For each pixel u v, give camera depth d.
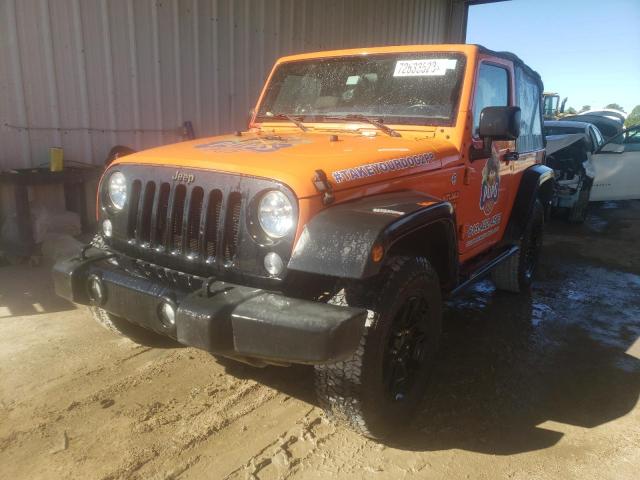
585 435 2.79
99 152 6.42
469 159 3.33
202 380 3.15
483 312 4.54
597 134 9.93
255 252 2.29
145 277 2.65
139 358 3.38
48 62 5.80
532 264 5.22
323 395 2.48
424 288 2.69
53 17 5.76
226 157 2.53
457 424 2.85
